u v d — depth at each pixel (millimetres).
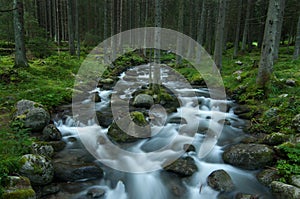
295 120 6352
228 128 7496
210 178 4879
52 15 31016
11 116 6746
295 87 8797
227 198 4500
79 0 32500
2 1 16094
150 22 23875
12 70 10438
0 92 8562
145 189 4773
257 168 5160
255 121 7539
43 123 6566
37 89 9344
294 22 23422
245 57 20109
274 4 8891
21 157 4430
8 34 16203
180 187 4832
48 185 4488
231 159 5496
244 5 25375
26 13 17406
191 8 21516
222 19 13977
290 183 4367
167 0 27578
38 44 16203
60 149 5934
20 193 3660
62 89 10070
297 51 14945
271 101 8375
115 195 4590
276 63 14250
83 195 4457
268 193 4500
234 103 9812
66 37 32250
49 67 13031
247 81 10859
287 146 5203
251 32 25344
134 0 29562
